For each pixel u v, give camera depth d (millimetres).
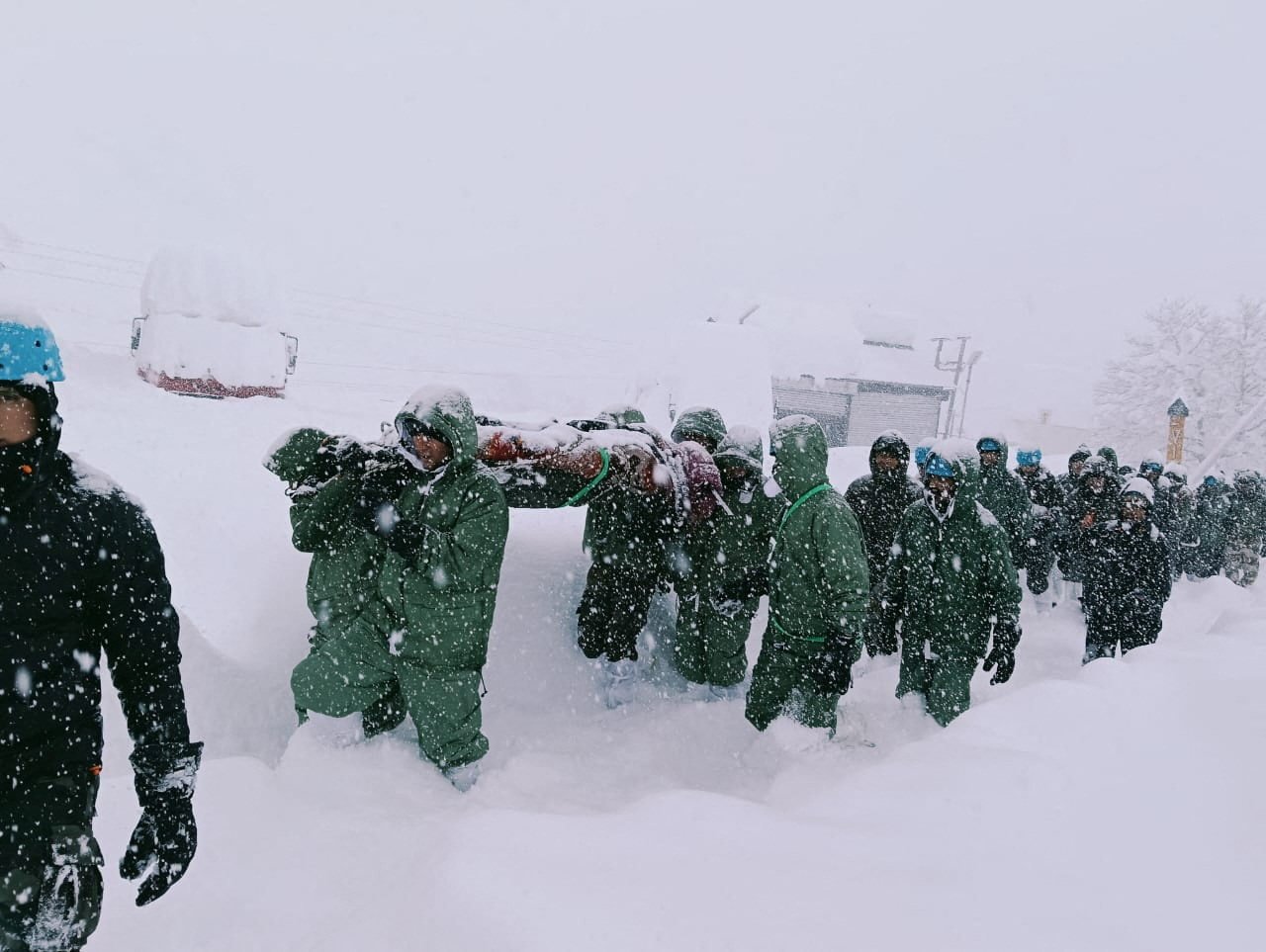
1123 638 5906
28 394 1576
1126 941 1772
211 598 4082
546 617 4777
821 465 4035
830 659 3848
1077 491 8305
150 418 6055
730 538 4742
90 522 1712
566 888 1914
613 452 4406
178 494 4707
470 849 2119
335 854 2680
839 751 4043
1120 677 3424
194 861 2578
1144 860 2152
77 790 1696
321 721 3551
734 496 4758
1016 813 2410
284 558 4492
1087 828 2326
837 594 3842
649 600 4762
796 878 2014
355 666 3480
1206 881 2043
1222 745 2812
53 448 1648
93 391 6715
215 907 2393
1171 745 2850
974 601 4426
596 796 3627
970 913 1854
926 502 4566
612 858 2102
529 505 4383
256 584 4277
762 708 4180
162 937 2285
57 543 1657
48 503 1658
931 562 4488
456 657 3385
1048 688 3301
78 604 1707
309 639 3783
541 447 4191
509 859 2057
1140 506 5840
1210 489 10406
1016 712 3141
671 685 4938
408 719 3799
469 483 3373
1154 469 9711
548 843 2166
